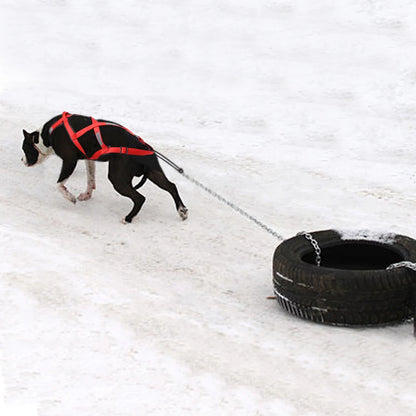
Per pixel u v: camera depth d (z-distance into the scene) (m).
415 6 25.14
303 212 13.73
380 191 14.71
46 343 8.54
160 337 8.77
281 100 20.53
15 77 23.42
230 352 8.47
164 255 11.70
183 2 28.12
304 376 7.95
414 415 7.20
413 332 8.92
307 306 9.18
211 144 17.67
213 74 22.77
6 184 14.73
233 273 11.09
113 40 25.88
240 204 14.09
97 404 7.33
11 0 30.09
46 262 10.77
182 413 7.18
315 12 25.98
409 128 18.23
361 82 21.03
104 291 9.94
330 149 17.31
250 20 26.12
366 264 10.26
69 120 12.91
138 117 19.89
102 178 15.32
